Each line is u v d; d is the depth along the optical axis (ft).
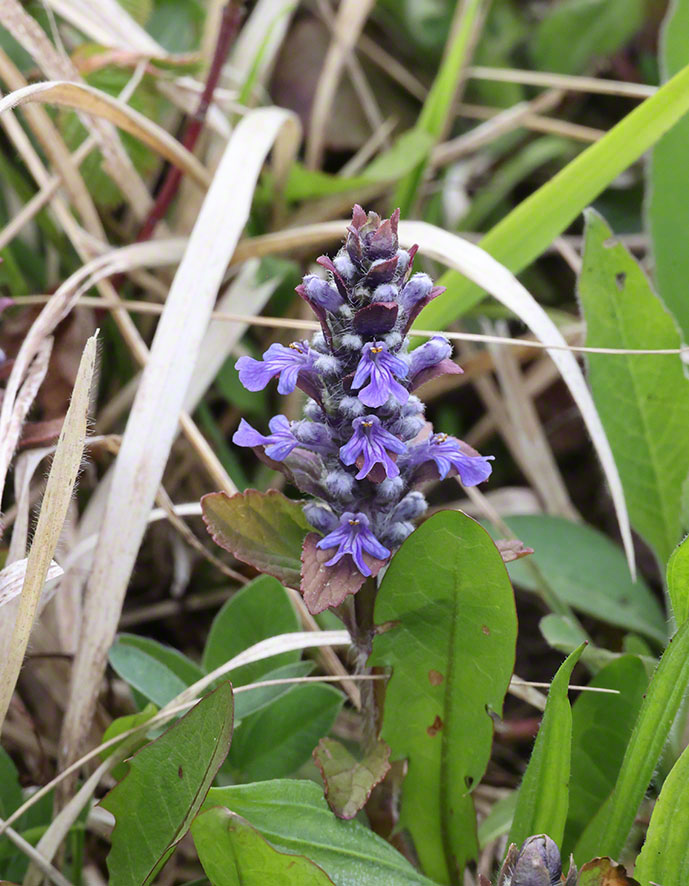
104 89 2.12
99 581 1.83
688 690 1.77
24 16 1.97
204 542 2.09
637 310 1.92
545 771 1.67
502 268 1.93
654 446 1.93
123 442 1.85
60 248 2.13
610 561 2.00
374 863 1.66
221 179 1.96
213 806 1.63
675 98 1.88
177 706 1.77
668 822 1.65
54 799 1.82
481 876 1.65
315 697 1.80
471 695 1.71
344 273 1.65
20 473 1.89
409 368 1.67
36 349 1.90
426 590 1.69
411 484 1.70
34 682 1.94
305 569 1.65
